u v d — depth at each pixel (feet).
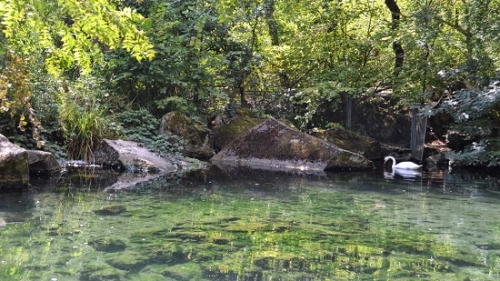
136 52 7.61
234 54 35.94
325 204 15.49
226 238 10.41
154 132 29.63
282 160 28.91
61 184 17.89
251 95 40.01
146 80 31.35
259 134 30.53
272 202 15.56
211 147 32.09
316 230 11.55
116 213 12.75
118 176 21.01
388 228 12.04
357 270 8.33
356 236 11.05
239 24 40.11
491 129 29.37
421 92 33.94
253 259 8.81
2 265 7.89
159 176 21.85
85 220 11.72
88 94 27.30
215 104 37.55
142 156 24.41
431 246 10.26
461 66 30.17
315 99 37.01
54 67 8.72
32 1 6.91
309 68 41.16
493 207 15.62
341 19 38.86
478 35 29.19
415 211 14.64
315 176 24.02
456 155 29.09
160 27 31.63
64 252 8.83
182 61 32.09
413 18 32.48
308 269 8.28
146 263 8.32
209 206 14.38
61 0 6.77
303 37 39.29
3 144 16.85
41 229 10.59
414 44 33.06
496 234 11.54
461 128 30.17
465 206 15.75
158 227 11.23
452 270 8.50
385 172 27.17
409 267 8.61
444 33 32.22
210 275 7.76
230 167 27.04
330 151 27.99
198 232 10.87
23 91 8.91
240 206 14.56
